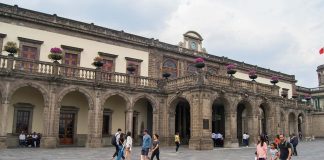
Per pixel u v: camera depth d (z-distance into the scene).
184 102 33.75
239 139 36.94
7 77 23.30
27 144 25.73
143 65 33.81
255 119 31.50
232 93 29.59
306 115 49.53
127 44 33.00
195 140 26.62
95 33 30.64
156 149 15.50
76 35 29.67
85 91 26.92
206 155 21.42
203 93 27.09
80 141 29.14
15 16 26.20
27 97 26.67
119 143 16.05
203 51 39.81
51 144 24.53
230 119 29.06
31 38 27.03
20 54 26.33
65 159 17.38
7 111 23.12
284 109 44.56
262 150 11.70
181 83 29.69
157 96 31.17
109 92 28.25
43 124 24.67
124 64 32.50
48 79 25.02
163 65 35.44
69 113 29.03
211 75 28.23
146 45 34.16
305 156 21.66
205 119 26.83
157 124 30.67
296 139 22.23
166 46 36.03
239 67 44.62
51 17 28.28
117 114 31.89
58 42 28.47
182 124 34.75
